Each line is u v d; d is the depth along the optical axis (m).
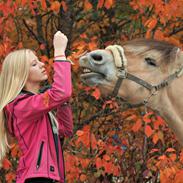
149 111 9.51
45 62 9.74
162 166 8.88
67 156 9.56
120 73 7.81
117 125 10.34
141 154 10.08
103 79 7.83
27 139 7.05
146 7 10.21
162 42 8.16
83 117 10.98
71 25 10.98
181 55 8.02
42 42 10.95
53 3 9.73
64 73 7.02
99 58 7.79
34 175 6.84
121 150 9.95
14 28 10.52
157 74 7.95
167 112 8.05
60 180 7.08
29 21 11.09
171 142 10.12
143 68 7.92
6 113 7.25
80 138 9.25
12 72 7.28
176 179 8.77
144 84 7.90
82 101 10.95
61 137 7.87
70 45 10.87
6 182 10.56
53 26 11.10
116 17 11.25
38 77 7.38
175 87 7.97
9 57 7.35
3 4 9.65
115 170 9.47
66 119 7.76
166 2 10.33
